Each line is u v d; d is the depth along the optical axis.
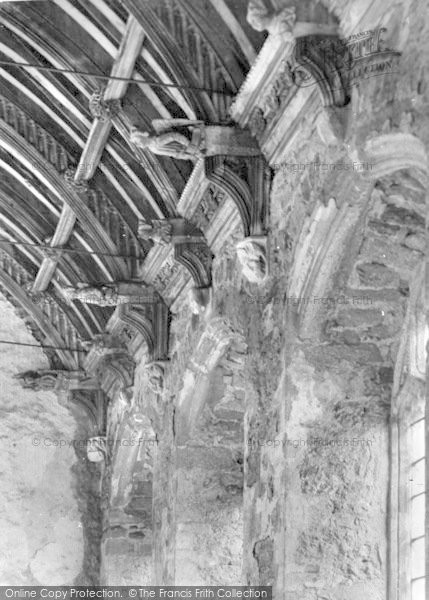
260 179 17.28
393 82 13.66
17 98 21.38
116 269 22.75
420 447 15.76
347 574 15.61
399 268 15.55
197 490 21.03
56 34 19.02
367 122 14.15
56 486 27.73
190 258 20.03
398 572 15.59
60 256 24.23
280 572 15.66
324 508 15.74
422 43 13.06
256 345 17.39
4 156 23.17
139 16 17.03
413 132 13.13
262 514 16.56
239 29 16.86
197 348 20.45
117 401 26.61
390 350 16.02
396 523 15.70
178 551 20.78
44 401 27.94
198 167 18.52
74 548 27.55
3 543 27.23
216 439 21.20
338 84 14.79
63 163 21.92
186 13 17.02
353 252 15.45
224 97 17.47
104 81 19.14
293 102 15.98
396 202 14.89
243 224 17.27
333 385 15.98
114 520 26.52
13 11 18.78
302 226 15.91
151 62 18.17
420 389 15.74
